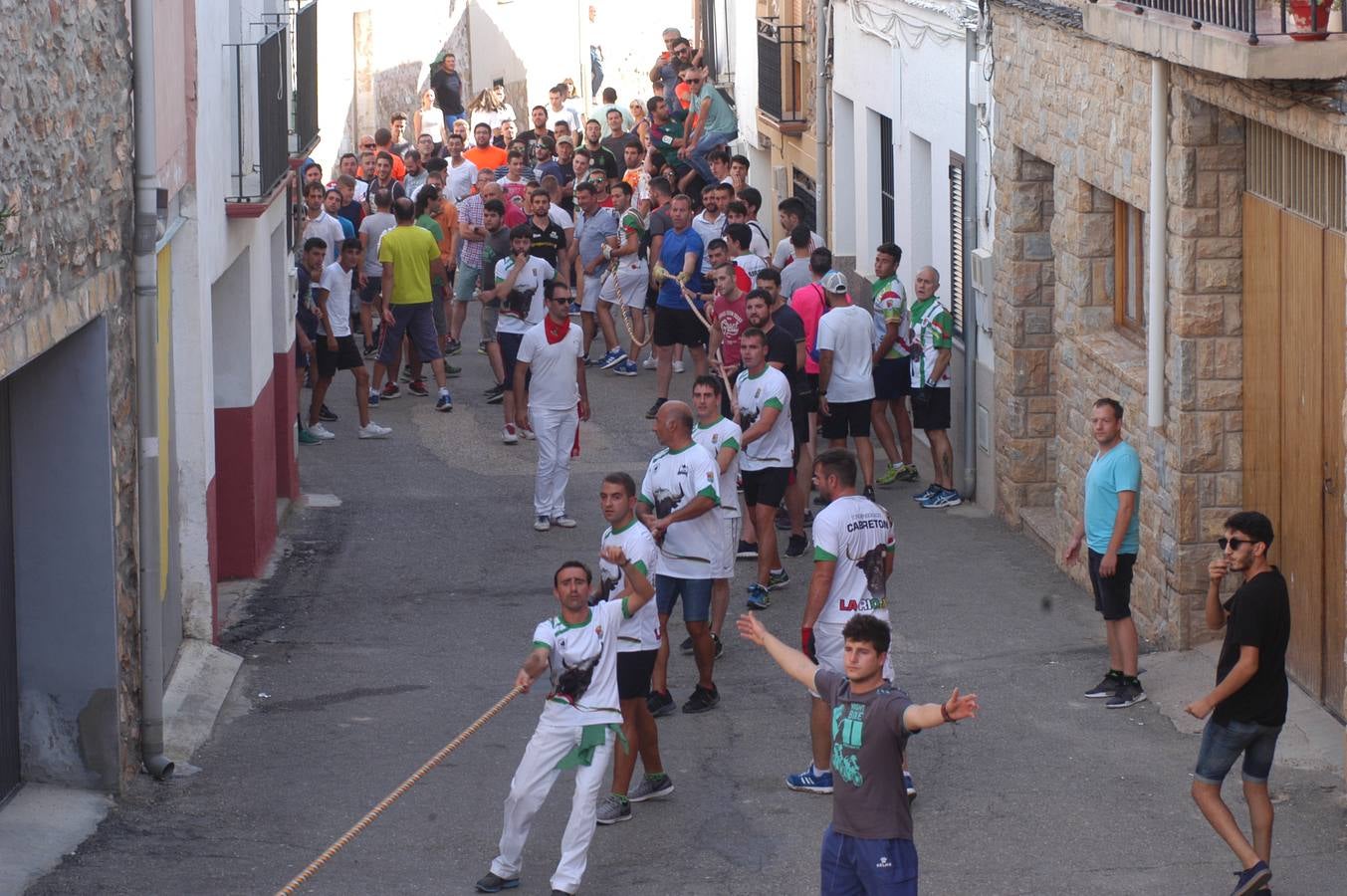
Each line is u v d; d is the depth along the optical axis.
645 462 22.64
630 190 27.73
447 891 10.87
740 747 13.44
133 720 12.56
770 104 32.03
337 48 43.03
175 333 15.12
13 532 11.87
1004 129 19.12
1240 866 11.05
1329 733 12.88
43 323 10.52
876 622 9.31
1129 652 14.10
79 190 11.32
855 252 28.02
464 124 35.81
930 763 13.01
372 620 16.88
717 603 15.09
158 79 13.68
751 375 16.56
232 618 16.88
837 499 12.12
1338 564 12.98
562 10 54.91
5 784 11.80
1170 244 14.83
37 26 10.48
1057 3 17.58
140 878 10.80
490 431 24.42
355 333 30.56
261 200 16.89
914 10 22.89
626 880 11.08
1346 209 12.16
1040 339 19.03
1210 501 14.83
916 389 20.23
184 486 15.30
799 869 11.18
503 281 23.48
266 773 12.90
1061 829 11.72
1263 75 11.81
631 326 27.28
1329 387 12.95
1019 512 19.19
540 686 14.91
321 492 21.59
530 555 19.06
